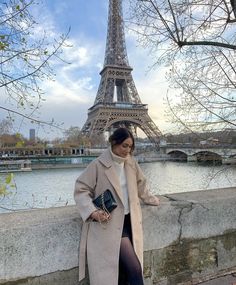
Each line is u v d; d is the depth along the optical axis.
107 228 2.91
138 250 2.98
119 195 2.96
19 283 2.89
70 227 3.15
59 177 57.91
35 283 2.97
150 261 3.65
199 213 4.00
